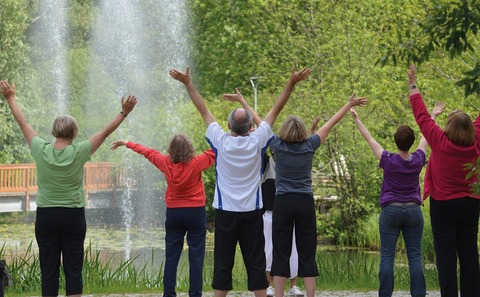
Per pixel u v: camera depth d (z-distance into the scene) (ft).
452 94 137.59
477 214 54.85
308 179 56.65
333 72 178.81
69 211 53.88
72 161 53.62
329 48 180.24
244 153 54.39
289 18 201.36
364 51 175.52
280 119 187.42
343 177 180.75
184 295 70.85
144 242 170.30
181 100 233.35
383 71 161.68
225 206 54.70
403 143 57.52
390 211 57.77
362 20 178.40
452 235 54.90
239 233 55.26
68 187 53.88
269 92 220.43
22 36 236.02
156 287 77.00
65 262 54.54
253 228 55.01
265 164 68.08
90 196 212.64
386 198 57.88
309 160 56.34
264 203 68.18
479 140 54.60
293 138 56.03
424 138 59.26
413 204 57.77
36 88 238.27
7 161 232.12
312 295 56.80
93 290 74.13
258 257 55.31
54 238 54.29
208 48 265.13
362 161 177.88
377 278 82.74
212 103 223.10
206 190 212.64
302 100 180.45
